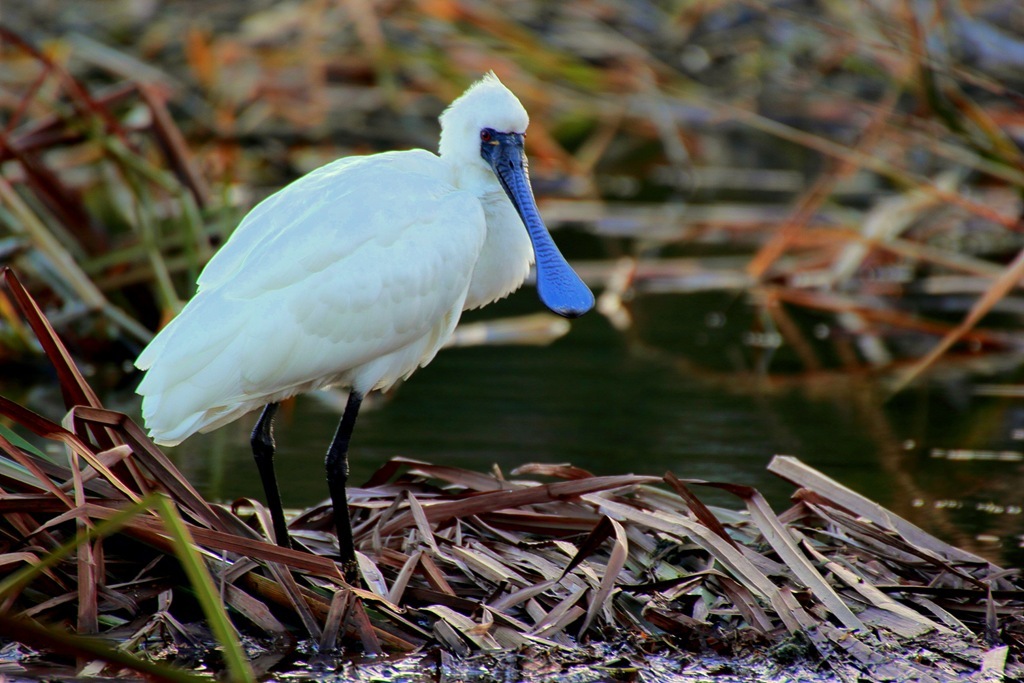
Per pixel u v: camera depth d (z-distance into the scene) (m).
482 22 25.22
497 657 7.69
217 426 8.63
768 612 8.38
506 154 9.82
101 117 15.54
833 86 27.80
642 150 30.27
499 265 9.84
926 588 8.41
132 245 15.65
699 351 16.02
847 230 18.88
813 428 12.63
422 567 8.56
